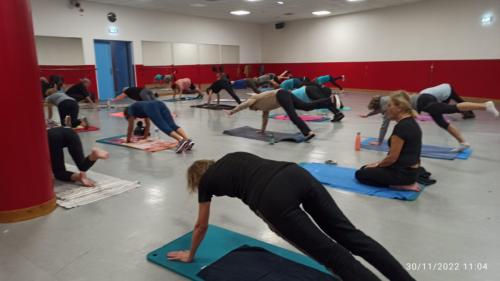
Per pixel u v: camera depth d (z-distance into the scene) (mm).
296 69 17312
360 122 7766
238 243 2598
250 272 2203
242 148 5551
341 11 14273
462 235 2740
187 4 12734
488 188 3727
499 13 10547
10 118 2914
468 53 11430
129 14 13336
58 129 3854
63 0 11586
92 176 4188
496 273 2258
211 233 2742
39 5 11047
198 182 2137
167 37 14633
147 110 5449
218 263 2312
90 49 12484
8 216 3029
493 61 10852
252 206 1786
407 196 3451
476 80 11328
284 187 1752
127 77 14000
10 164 2963
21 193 3039
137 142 5945
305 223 1700
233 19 16656
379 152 5207
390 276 1747
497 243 2619
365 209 3225
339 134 6527
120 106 10930
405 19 12922
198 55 16688
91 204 3412
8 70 2871
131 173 4359
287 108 5926
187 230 2881
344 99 12305
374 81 14352
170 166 4645
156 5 12938
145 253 2539
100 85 13148
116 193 3672
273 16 15648
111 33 12938
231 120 8219
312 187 1835
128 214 3193
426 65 12570
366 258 1790
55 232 2871
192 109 10164
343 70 15422
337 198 3486
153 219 3090
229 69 17594
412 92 13180
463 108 4855
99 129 7199
